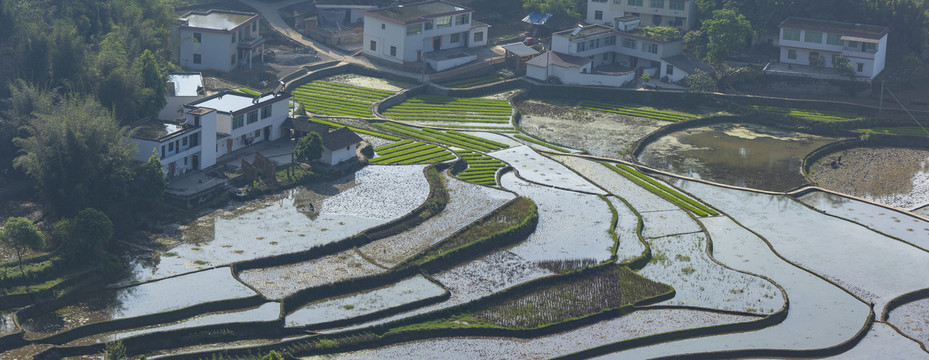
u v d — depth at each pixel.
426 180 134.38
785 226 128.38
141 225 113.88
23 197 119.00
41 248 101.25
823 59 188.00
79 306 96.56
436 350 95.12
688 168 151.00
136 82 130.38
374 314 98.69
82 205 110.19
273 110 143.00
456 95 181.00
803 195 141.12
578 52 191.00
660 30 192.00
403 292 104.06
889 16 197.38
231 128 134.88
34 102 123.44
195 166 129.00
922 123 171.88
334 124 156.25
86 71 132.50
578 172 144.25
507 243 118.38
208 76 170.38
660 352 96.81
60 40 133.75
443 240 116.19
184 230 113.69
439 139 155.62
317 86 178.12
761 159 155.88
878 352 98.75
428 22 190.25
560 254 115.75
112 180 112.69
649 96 182.38
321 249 110.94
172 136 123.25
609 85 185.50
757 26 199.62
